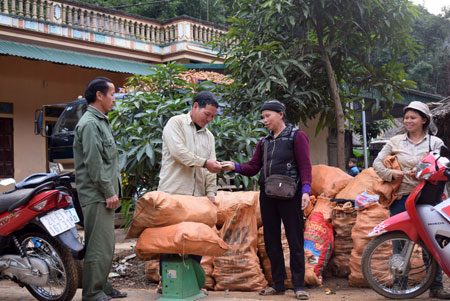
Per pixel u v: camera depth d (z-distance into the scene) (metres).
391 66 7.38
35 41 13.20
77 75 15.16
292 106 7.29
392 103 7.49
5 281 5.01
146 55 15.98
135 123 5.49
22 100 13.82
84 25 14.42
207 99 4.00
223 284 4.43
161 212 3.69
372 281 4.01
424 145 4.05
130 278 5.18
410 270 4.11
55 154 8.93
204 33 16.69
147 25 16.11
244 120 5.86
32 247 4.00
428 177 3.73
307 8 6.45
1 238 3.81
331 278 5.05
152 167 5.50
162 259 3.88
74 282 3.65
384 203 4.18
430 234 3.78
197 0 23.20
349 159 15.36
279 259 4.20
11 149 13.63
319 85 7.55
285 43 7.11
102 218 3.61
